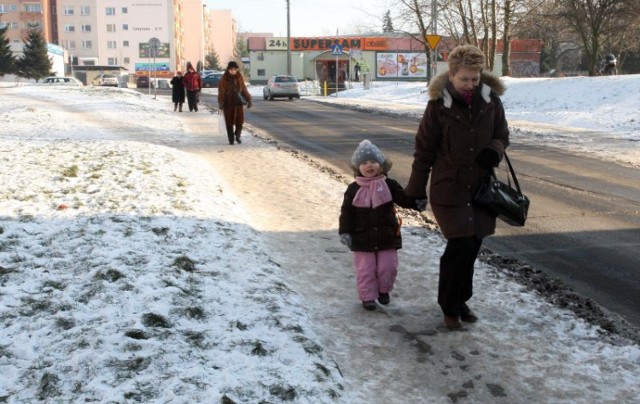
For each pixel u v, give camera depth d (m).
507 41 36.50
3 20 102.19
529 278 5.62
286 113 25.80
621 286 5.54
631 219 7.91
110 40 106.75
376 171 4.68
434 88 4.24
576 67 80.62
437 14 36.66
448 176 4.22
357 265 4.79
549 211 8.37
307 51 64.38
